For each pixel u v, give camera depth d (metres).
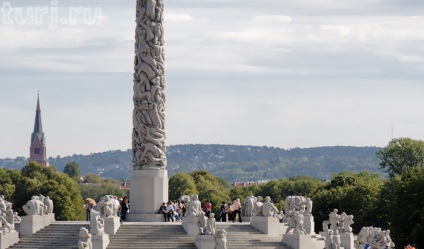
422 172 172.62
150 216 139.25
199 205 130.62
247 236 130.62
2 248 126.75
